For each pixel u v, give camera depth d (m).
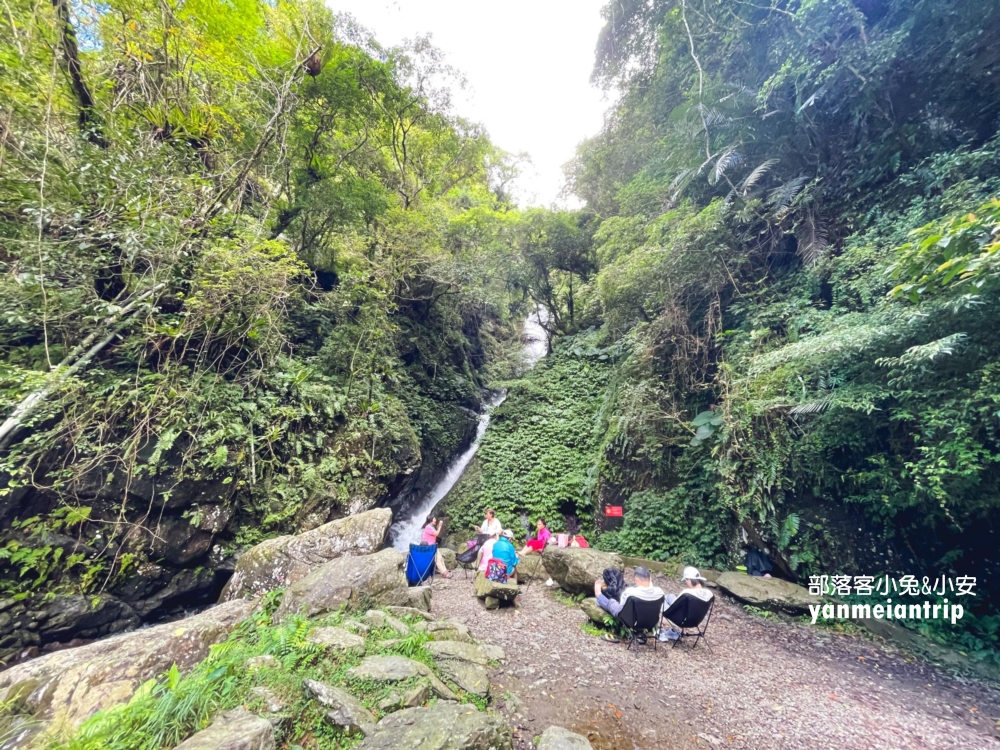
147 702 2.25
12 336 4.93
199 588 5.77
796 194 6.55
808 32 5.82
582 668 3.81
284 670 2.61
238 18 6.53
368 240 9.36
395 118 10.42
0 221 4.44
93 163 4.86
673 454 7.71
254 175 7.47
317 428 7.68
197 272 5.74
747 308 6.95
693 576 4.50
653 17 9.99
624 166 12.49
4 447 4.57
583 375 12.20
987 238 2.90
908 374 3.95
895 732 3.05
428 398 11.80
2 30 4.52
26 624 4.46
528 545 7.78
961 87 5.08
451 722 2.29
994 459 3.38
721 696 3.48
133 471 5.18
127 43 5.70
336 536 5.15
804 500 5.67
